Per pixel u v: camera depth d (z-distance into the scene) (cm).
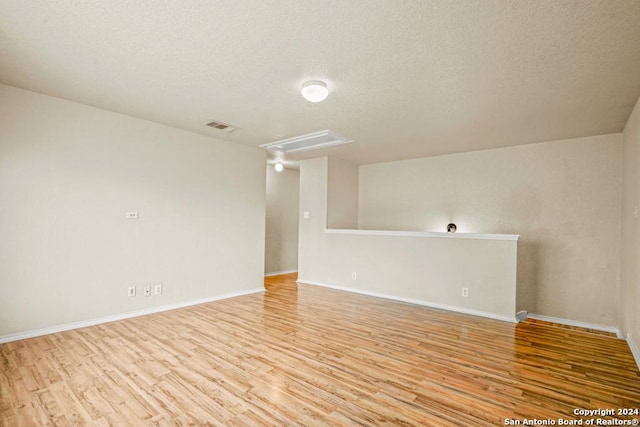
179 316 379
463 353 284
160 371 239
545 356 281
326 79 263
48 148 313
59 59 239
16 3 175
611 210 394
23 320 299
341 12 178
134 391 211
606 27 184
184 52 226
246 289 507
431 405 200
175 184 415
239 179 495
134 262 376
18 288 296
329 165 579
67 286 325
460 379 235
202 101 320
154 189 394
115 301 360
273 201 696
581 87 266
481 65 234
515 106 312
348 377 235
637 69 232
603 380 237
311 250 596
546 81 257
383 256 497
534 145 450
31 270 303
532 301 441
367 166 644
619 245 387
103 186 351
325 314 397
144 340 301
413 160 579
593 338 335
